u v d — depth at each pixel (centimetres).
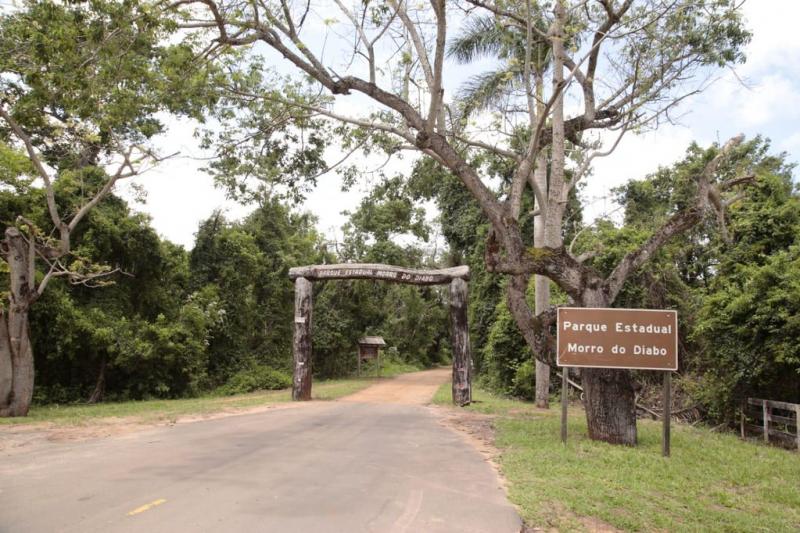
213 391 2692
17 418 1341
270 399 1980
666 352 995
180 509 568
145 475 714
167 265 2534
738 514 657
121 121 1110
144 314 2481
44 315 1981
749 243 1648
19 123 1258
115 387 2309
